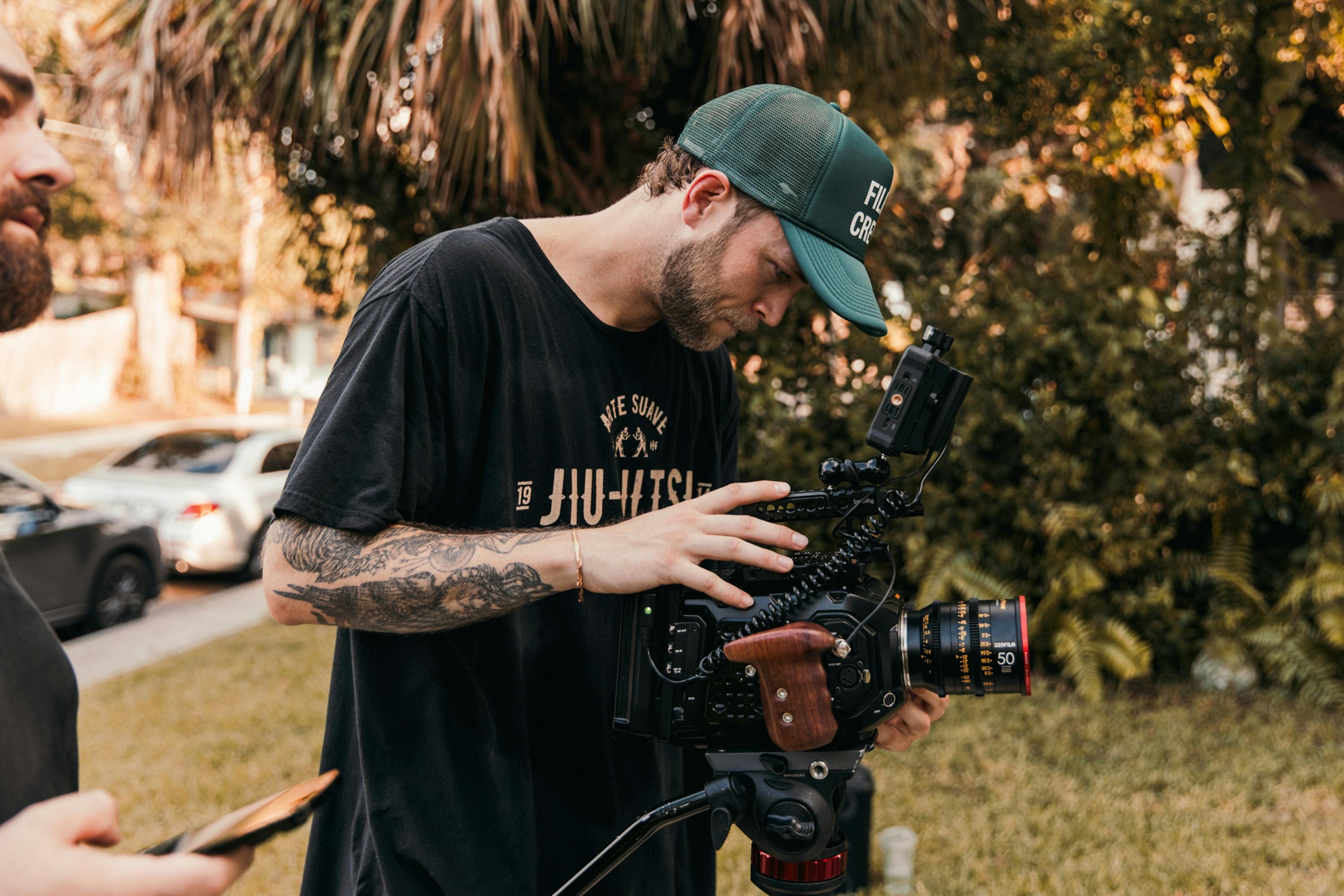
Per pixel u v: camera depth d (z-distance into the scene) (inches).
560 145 189.0
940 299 201.9
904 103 205.8
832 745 49.1
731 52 155.6
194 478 323.9
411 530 45.5
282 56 173.6
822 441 201.8
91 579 262.7
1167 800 144.6
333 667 56.0
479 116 156.9
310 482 43.8
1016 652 47.3
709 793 48.7
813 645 46.0
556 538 45.7
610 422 55.0
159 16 177.0
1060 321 196.7
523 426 51.4
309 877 54.3
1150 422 194.2
